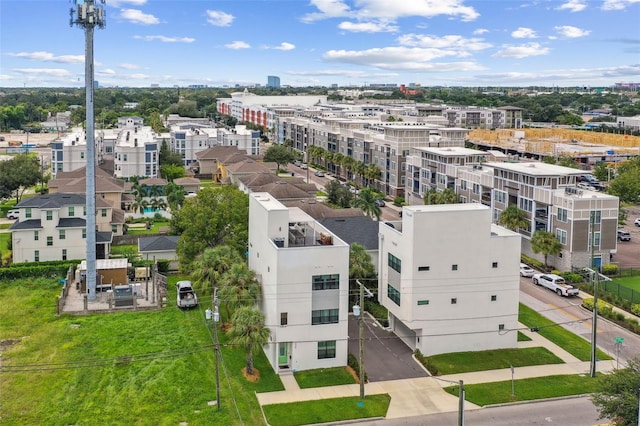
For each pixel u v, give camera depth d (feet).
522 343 202.49
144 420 150.10
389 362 188.55
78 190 367.04
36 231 287.89
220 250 216.13
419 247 189.26
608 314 225.56
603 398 141.18
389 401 163.63
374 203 349.82
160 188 456.04
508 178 326.85
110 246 313.32
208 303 236.22
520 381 175.42
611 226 284.41
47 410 154.10
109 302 230.27
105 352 189.78
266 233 190.60
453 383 173.88
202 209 252.42
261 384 171.94
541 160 583.99
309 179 568.82
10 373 174.50
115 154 508.12
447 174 394.73
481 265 194.49
